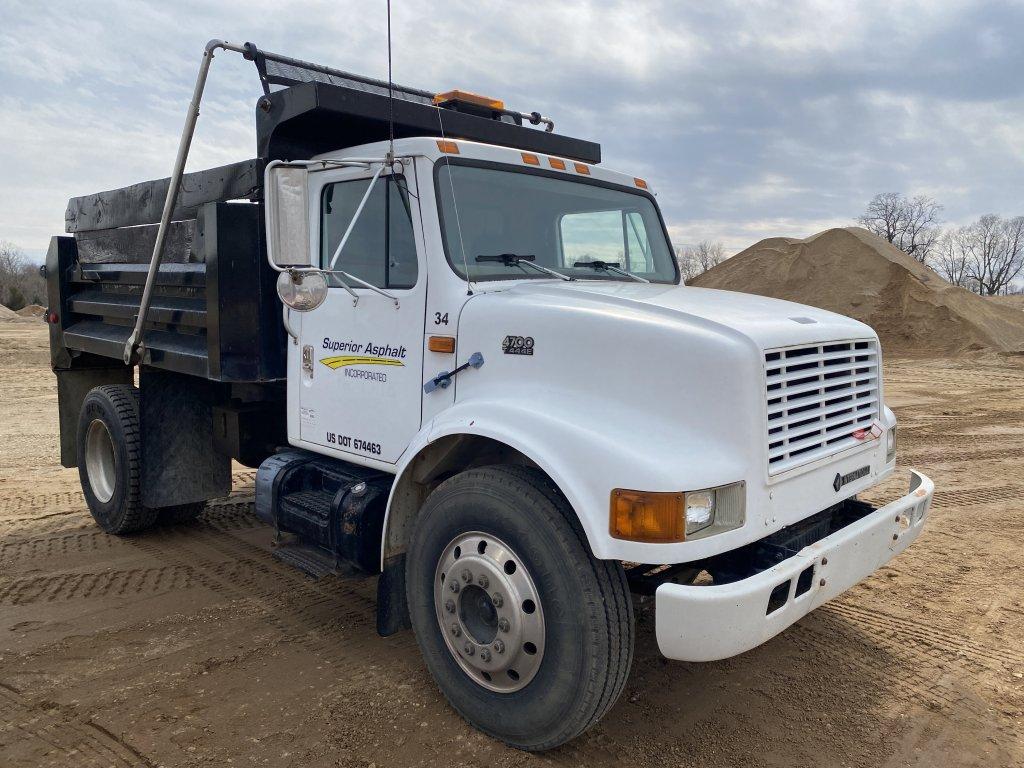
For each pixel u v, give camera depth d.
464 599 3.24
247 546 5.71
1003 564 5.30
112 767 3.03
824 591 3.06
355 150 4.01
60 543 5.77
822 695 3.62
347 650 4.05
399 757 3.11
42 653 4.00
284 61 4.69
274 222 3.42
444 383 3.55
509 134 4.79
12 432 10.52
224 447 5.21
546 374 3.24
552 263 4.10
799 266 25.83
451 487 3.27
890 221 60.84
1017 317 23.67
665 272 4.89
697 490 2.74
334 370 4.11
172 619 4.43
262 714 3.42
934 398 13.38
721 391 2.90
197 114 4.36
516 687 3.09
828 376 3.40
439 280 3.58
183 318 4.77
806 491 3.22
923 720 3.42
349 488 3.89
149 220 5.23
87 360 6.58
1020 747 3.22
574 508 2.83
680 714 3.45
